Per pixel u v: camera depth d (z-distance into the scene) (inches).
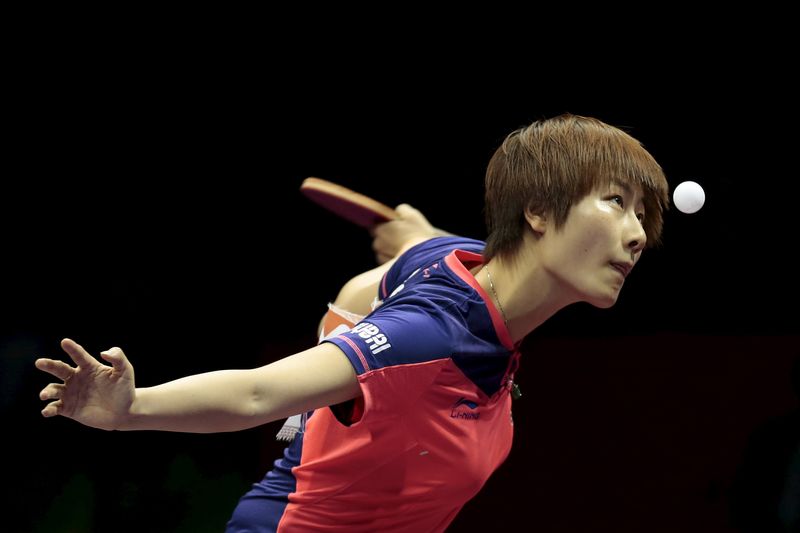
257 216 548.4
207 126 542.6
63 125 536.4
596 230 145.7
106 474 503.5
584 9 497.7
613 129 152.6
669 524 440.5
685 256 481.1
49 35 522.9
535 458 458.3
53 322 534.6
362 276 209.3
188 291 548.4
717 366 447.8
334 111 535.8
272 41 530.9
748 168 482.0
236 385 126.4
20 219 536.4
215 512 485.1
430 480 160.9
